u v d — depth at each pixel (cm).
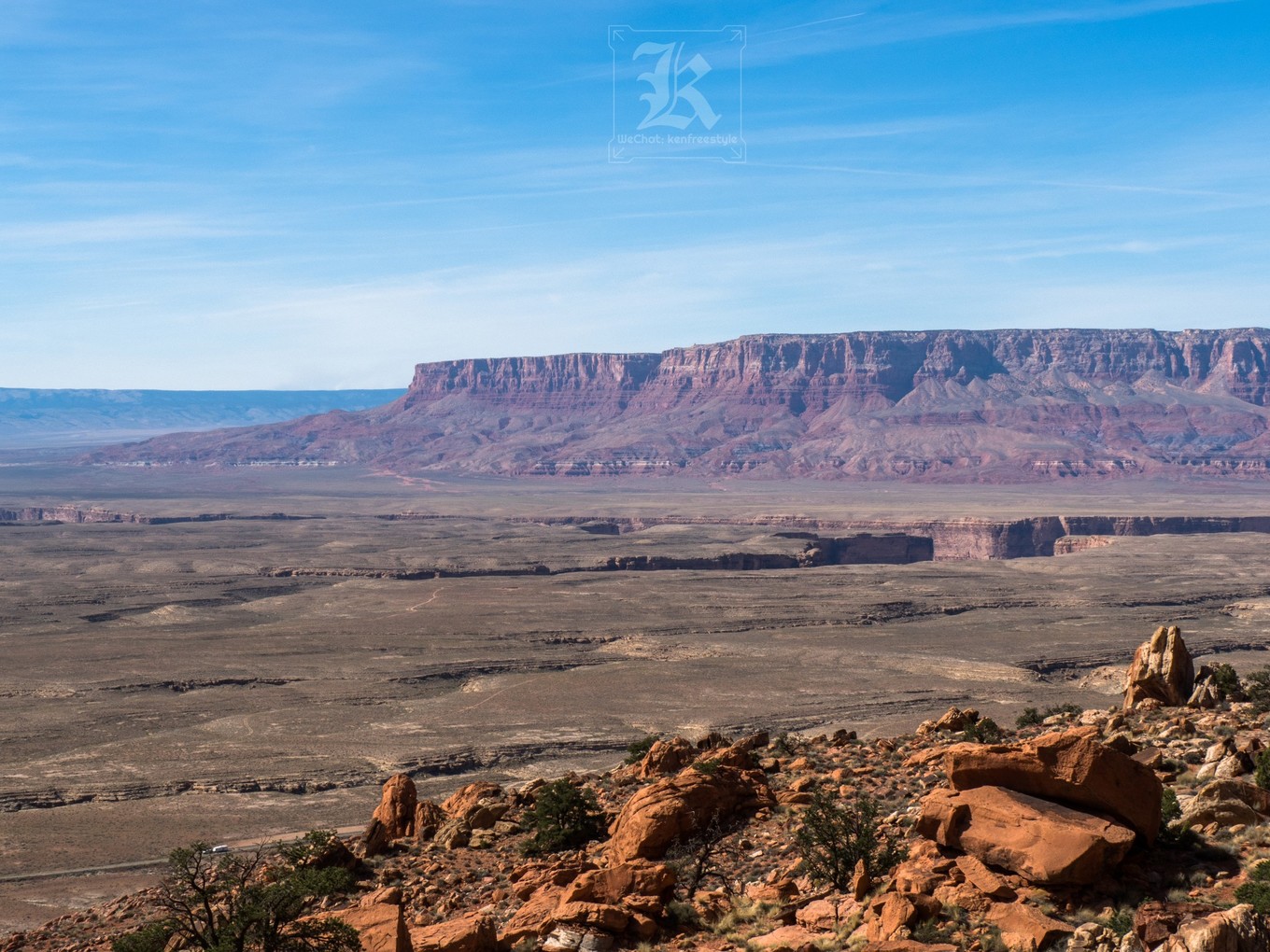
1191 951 1917
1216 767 2998
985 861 2392
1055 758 2462
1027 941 2114
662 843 2984
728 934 2458
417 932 2539
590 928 2519
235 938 2505
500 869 3247
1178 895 2209
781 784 3541
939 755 3594
